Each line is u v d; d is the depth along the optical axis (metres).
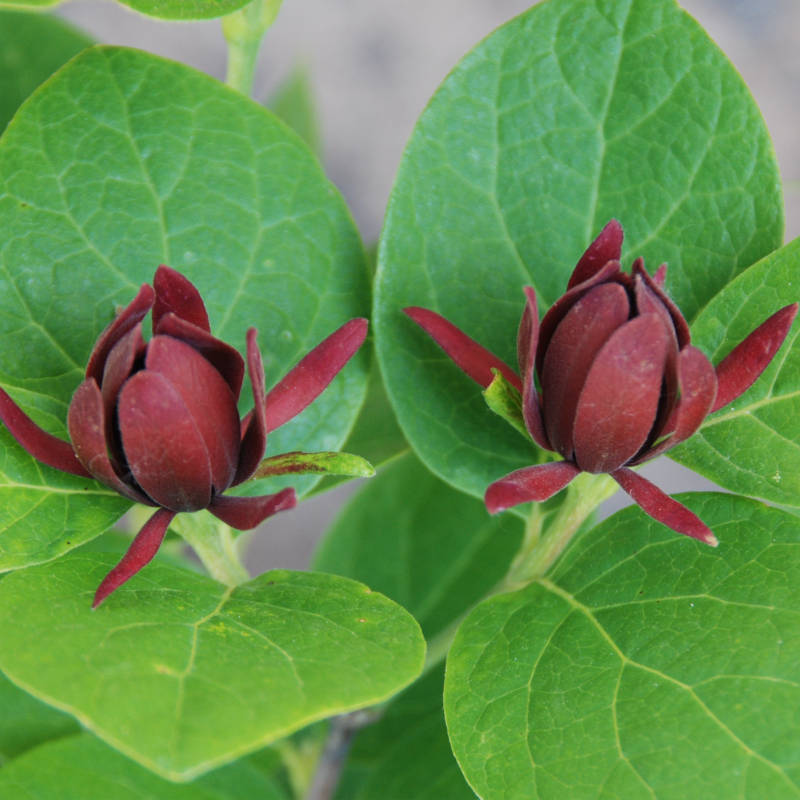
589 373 0.48
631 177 0.53
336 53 1.23
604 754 0.49
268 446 0.53
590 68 0.53
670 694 0.49
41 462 0.50
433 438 0.53
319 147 0.68
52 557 0.50
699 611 0.50
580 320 0.49
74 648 0.48
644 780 0.48
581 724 0.49
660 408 0.49
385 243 0.52
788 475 0.52
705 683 0.49
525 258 0.53
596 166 0.53
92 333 0.52
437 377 0.53
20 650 0.48
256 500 0.49
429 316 0.51
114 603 0.49
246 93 0.54
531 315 0.49
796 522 0.51
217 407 0.48
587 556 0.52
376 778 0.58
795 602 0.50
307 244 0.53
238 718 0.47
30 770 0.56
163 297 0.49
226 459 0.49
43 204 0.52
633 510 0.52
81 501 0.51
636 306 0.49
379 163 1.21
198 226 0.52
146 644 0.48
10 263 0.52
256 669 0.48
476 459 0.53
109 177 0.52
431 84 1.24
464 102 0.53
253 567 1.10
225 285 0.52
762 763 0.48
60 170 0.52
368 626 0.49
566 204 0.53
